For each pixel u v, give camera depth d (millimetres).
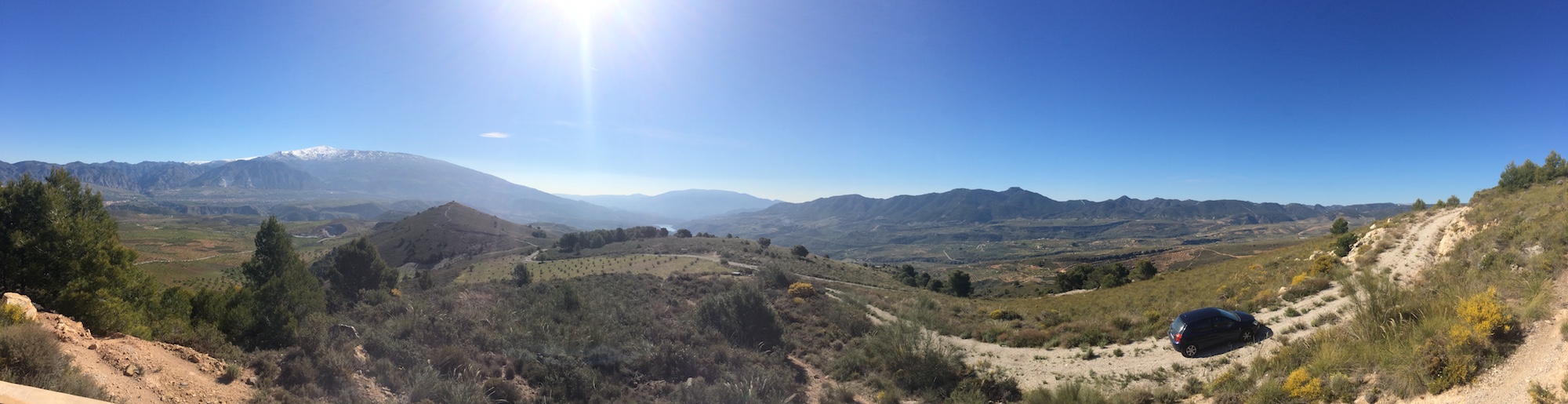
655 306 36062
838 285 56844
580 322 24922
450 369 16250
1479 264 16109
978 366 21703
